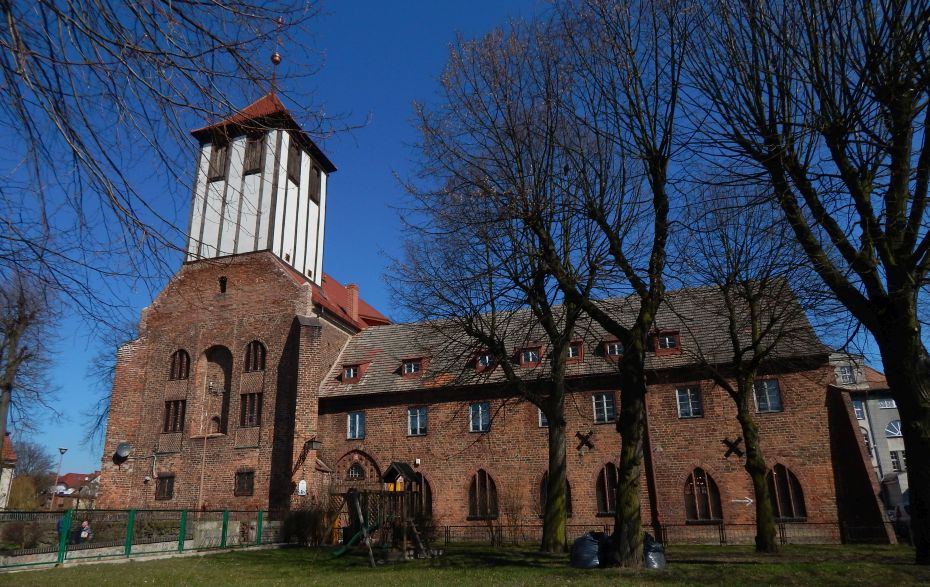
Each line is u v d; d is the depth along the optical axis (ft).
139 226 19.69
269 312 114.32
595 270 51.62
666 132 45.78
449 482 100.32
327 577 46.68
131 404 116.98
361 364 114.62
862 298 38.52
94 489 205.26
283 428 106.32
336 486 106.01
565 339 68.03
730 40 38.19
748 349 66.54
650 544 47.29
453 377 103.09
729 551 66.54
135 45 17.89
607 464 93.66
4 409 92.17
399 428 106.01
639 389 47.19
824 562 50.19
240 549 79.46
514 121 54.08
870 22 32.14
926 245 34.12
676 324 99.55
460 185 55.98
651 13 44.39
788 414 87.76
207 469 108.68
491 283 60.90
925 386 36.11
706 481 89.04
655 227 47.52
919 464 36.06
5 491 182.70
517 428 99.25
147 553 67.26
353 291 143.43
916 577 35.70
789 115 37.17
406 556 61.67
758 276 64.34
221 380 115.75
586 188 49.44
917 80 31.94
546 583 38.86
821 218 38.70
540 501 94.94
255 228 120.57
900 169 34.88
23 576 48.91
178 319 120.16
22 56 15.98
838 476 83.97
